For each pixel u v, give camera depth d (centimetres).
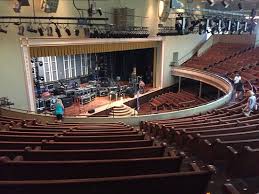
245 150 339
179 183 220
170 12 1867
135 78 2014
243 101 1025
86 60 2148
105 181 203
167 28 1873
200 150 468
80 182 200
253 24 1933
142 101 1977
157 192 219
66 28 1372
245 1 1917
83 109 1656
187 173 219
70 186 200
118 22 1603
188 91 2255
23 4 1114
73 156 330
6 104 1194
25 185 195
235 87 1252
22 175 261
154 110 1777
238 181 364
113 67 2275
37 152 324
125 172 273
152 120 994
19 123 713
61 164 259
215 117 797
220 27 1723
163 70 2119
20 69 1280
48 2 1248
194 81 2422
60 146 387
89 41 1516
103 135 511
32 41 1287
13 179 262
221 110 917
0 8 1148
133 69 2170
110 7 1595
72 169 263
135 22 1767
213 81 1764
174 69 2164
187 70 2055
